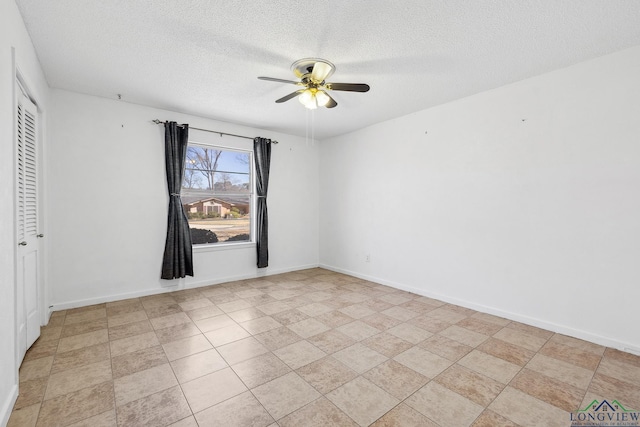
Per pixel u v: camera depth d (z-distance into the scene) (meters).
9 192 1.69
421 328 2.81
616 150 2.39
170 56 2.50
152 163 3.75
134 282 3.66
